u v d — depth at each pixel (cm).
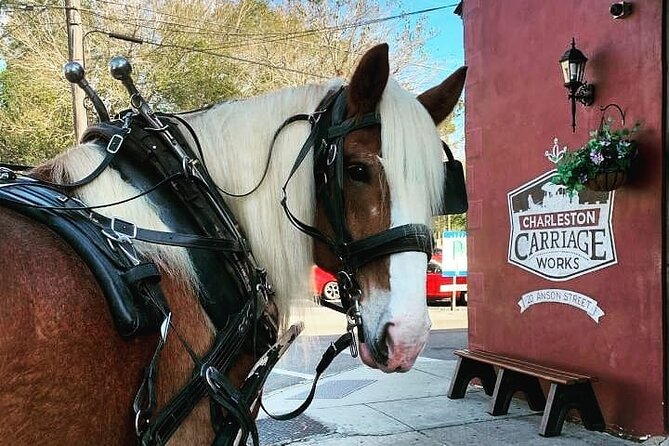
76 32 1058
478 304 589
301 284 199
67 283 141
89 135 188
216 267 177
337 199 186
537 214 516
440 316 1273
